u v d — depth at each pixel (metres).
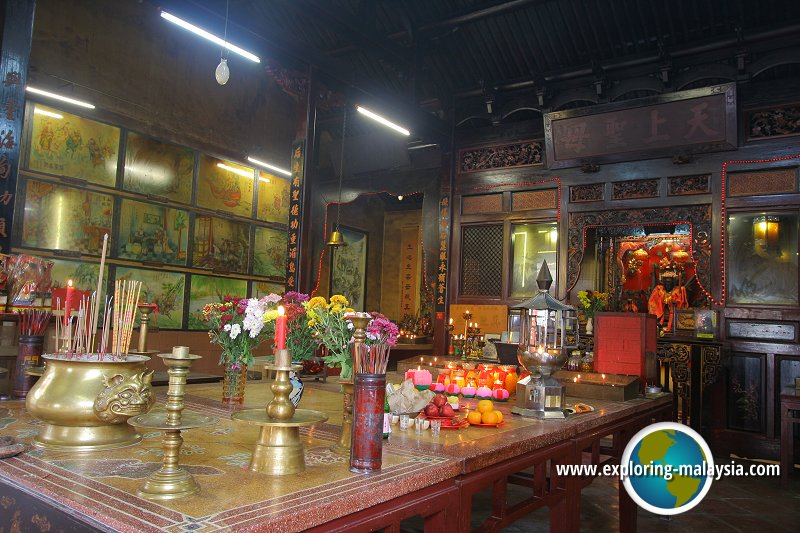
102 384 2.09
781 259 7.45
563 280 8.88
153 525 1.37
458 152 10.09
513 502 5.10
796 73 7.62
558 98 8.94
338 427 2.71
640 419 3.93
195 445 2.23
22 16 4.98
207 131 11.12
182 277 10.62
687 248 9.81
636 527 4.33
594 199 8.75
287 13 9.50
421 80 9.34
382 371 1.98
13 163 4.86
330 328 2.82
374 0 8.49
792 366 7.19
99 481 1.70
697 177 8.05
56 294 4.71
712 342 7.27
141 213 9.94
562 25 8.55
